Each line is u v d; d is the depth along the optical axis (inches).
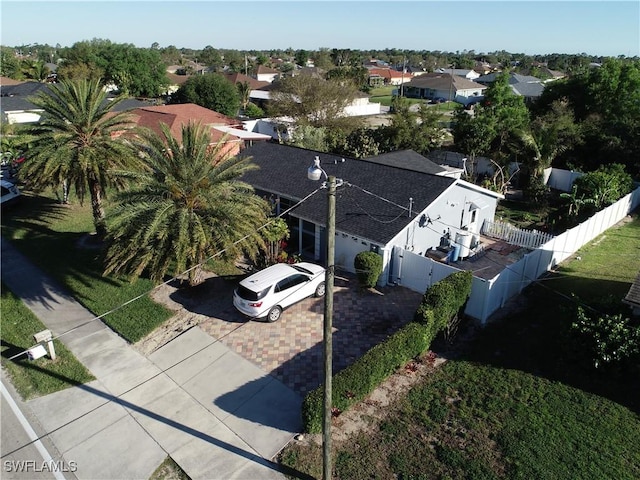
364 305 683.4
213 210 663.1
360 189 828.0
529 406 478.9
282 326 634.8
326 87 1879.9
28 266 823.1
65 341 615.2
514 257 856.3
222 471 418.6
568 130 1357.0
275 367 554.3
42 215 1082.1
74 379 542.3
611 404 478.3
